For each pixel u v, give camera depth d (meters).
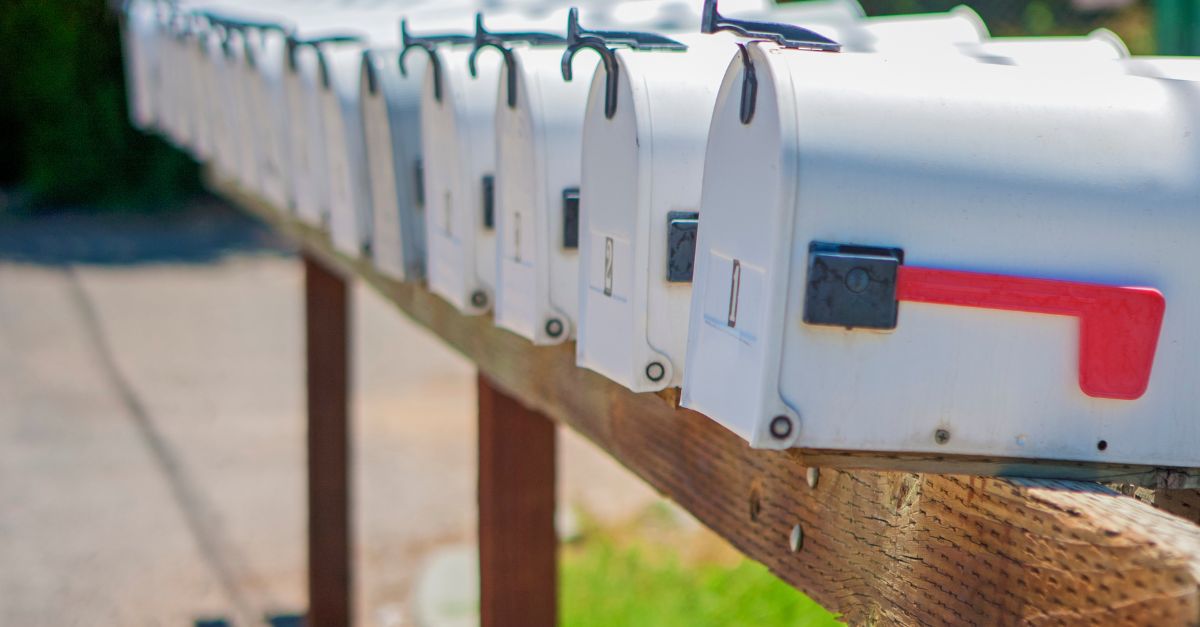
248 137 3.64
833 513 1.31
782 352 1.06
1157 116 1.12
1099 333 1.08
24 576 6.18
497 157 1.79
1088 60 1.74
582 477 7.23
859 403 1.07
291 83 2.93
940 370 1.08
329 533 5.22
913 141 1.06
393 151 2.27
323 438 5.18
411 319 2.85
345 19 3.41
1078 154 1.09
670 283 1.39
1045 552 1.02
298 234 3.69
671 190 1.37
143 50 5.61
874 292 1.05
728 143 1.15
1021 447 1.10
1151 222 1.09
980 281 1.06
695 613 4.92
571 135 1.65
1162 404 1.11
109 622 5.69
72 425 8.48
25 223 14.51
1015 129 1.09
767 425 1.07
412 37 2.00
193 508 7.06
